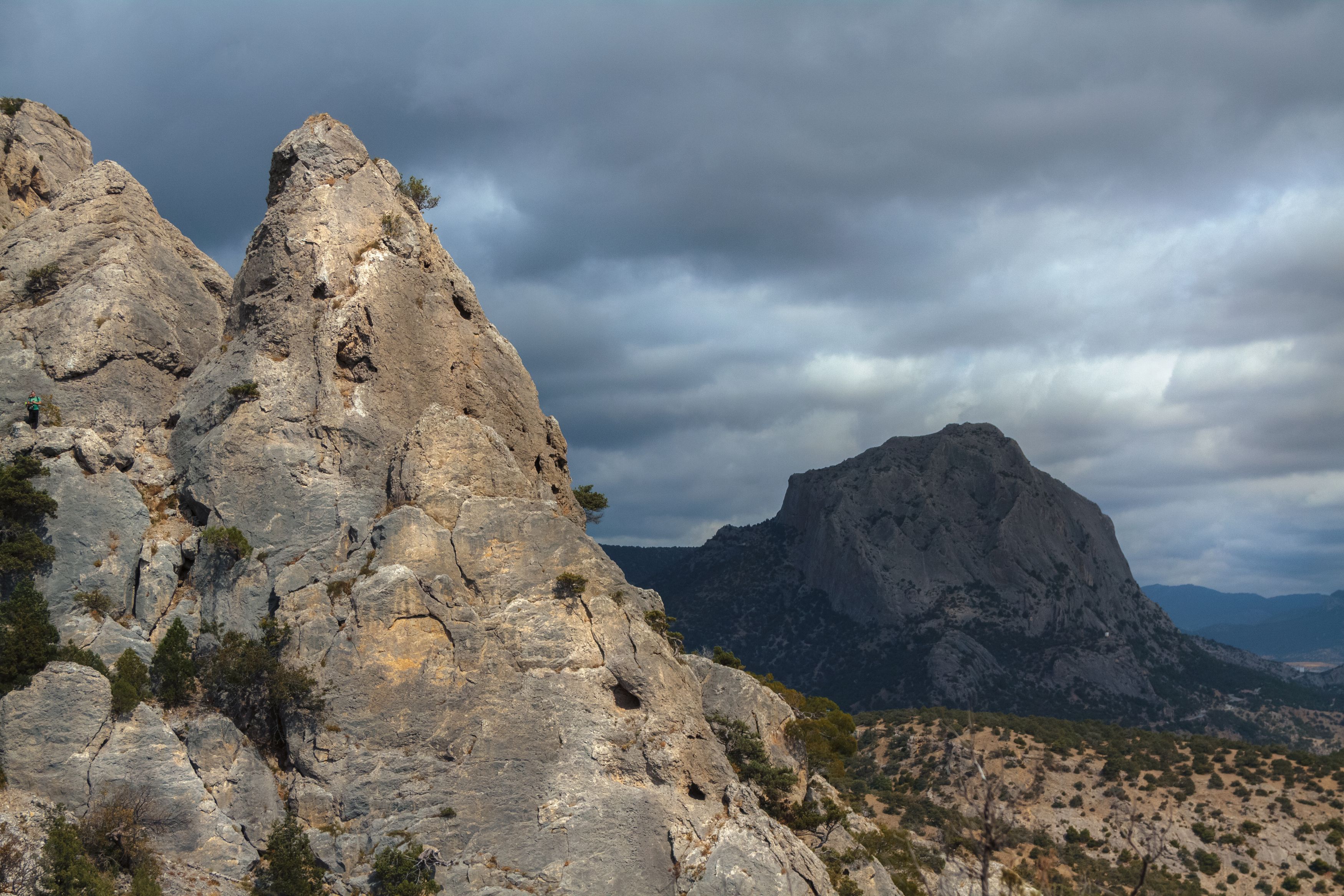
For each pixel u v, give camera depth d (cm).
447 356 7950
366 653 6388
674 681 7112
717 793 6900
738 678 8494
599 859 6356
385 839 6050
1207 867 11806
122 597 6706
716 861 6438
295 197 7925
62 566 6619
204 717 6266
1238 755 14438
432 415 7288
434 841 6138
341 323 7469
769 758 7969
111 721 5916
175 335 7800
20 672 5856
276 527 6950
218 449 7069
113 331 7431
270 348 7469
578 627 6981
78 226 7962
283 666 6372
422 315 7900
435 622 6606
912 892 7369
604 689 6881
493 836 6278
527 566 7062
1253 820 12700
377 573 6606
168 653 6406
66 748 5756
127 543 6856
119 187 8206
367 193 8100
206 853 5806
